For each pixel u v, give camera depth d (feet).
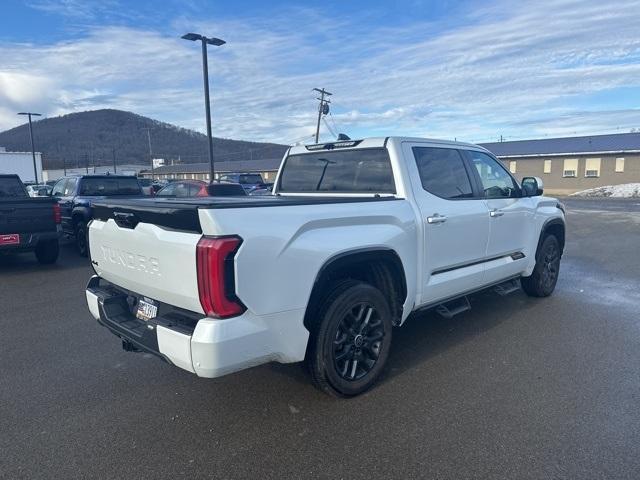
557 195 131.23
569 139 156.87
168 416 11.05
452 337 16.07
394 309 13.07
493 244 16.56
